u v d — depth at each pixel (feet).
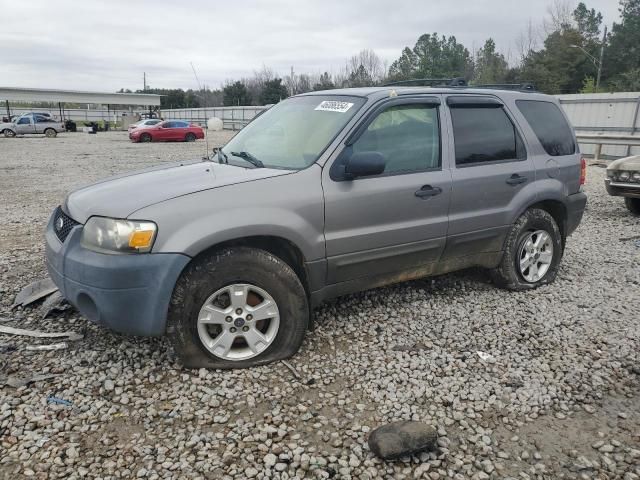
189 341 10.97
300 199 11.68
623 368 11.80
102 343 12.39
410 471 8.54
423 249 13.87
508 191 15.40
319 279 12.34
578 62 165.99
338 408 10.18
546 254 16.88
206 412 9.94
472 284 16.98
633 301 15.71
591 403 10.49
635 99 56.54
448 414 10.06
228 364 11.34
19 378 10.84
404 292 16.15
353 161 11.85
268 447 9.02
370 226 12.78
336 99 13.93
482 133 15.12
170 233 10.42
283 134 13.74
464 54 206.18
